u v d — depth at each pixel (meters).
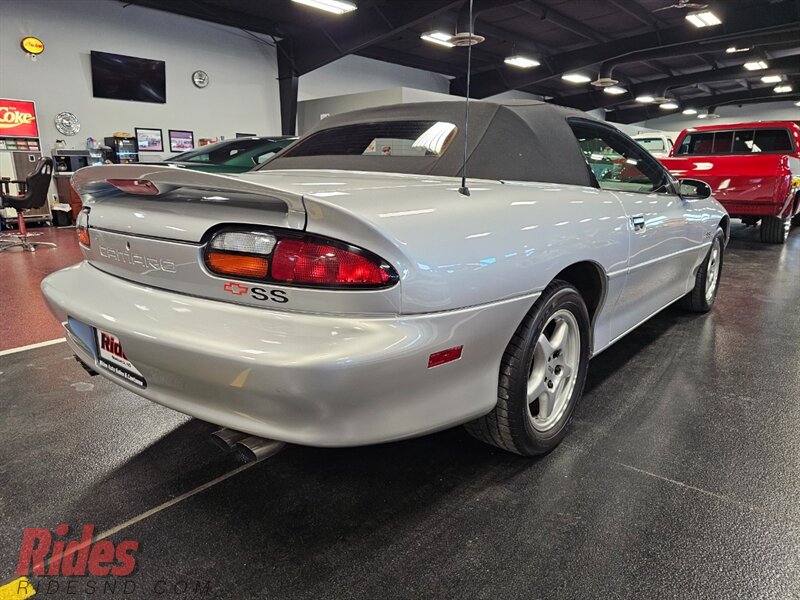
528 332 1.43
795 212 6.96
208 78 10.82
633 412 1.94
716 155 6.85
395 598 1.10
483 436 1.56
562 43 13.48
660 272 2.32
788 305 3.57
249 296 1.11
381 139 1.91
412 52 14.12
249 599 1.10
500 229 1.30
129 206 1.34
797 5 10.51
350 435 1.10
